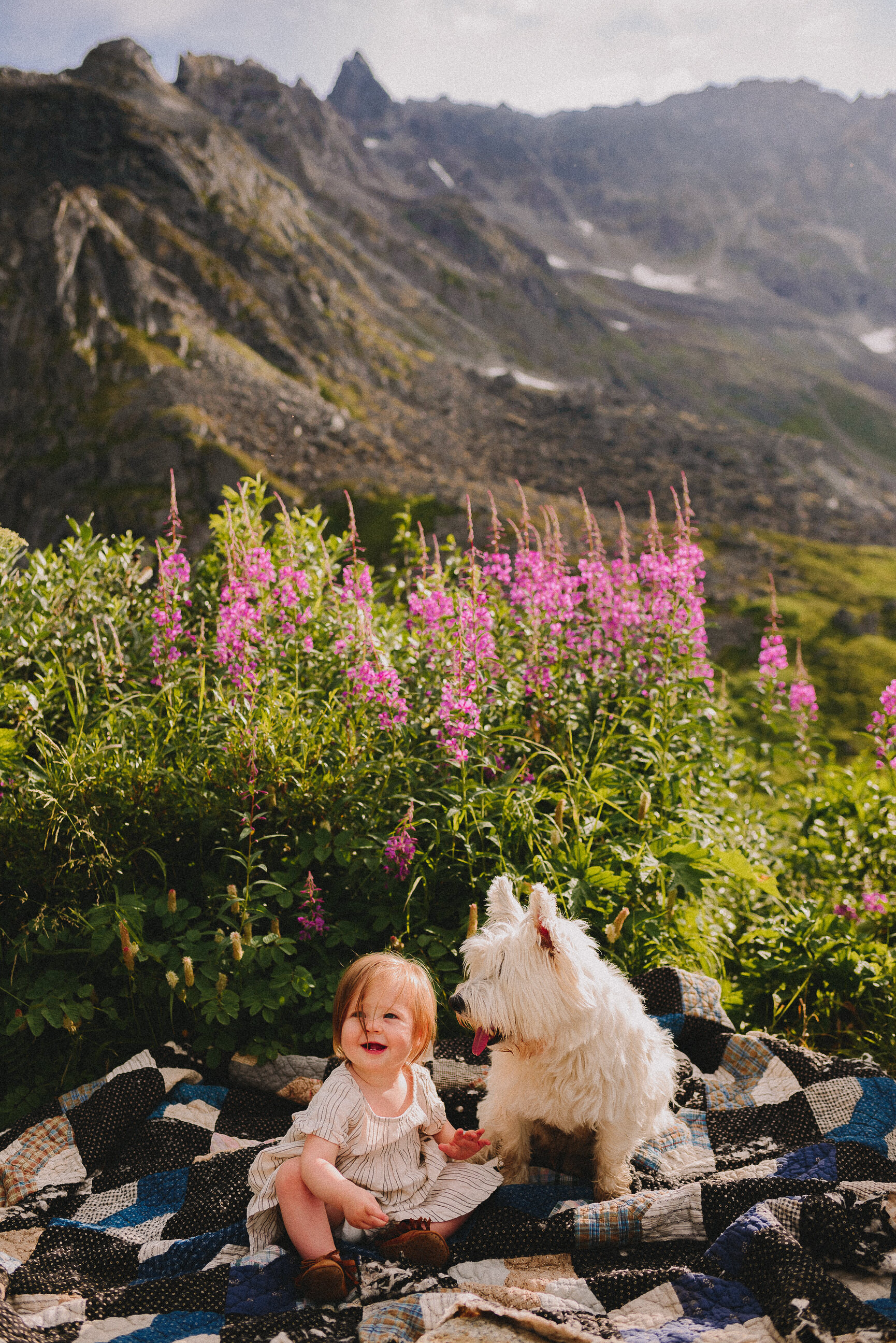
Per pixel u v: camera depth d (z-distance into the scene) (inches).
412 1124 130.6
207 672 227.1
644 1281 111.2
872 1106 143.3
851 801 262.1
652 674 237.8
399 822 186.1
